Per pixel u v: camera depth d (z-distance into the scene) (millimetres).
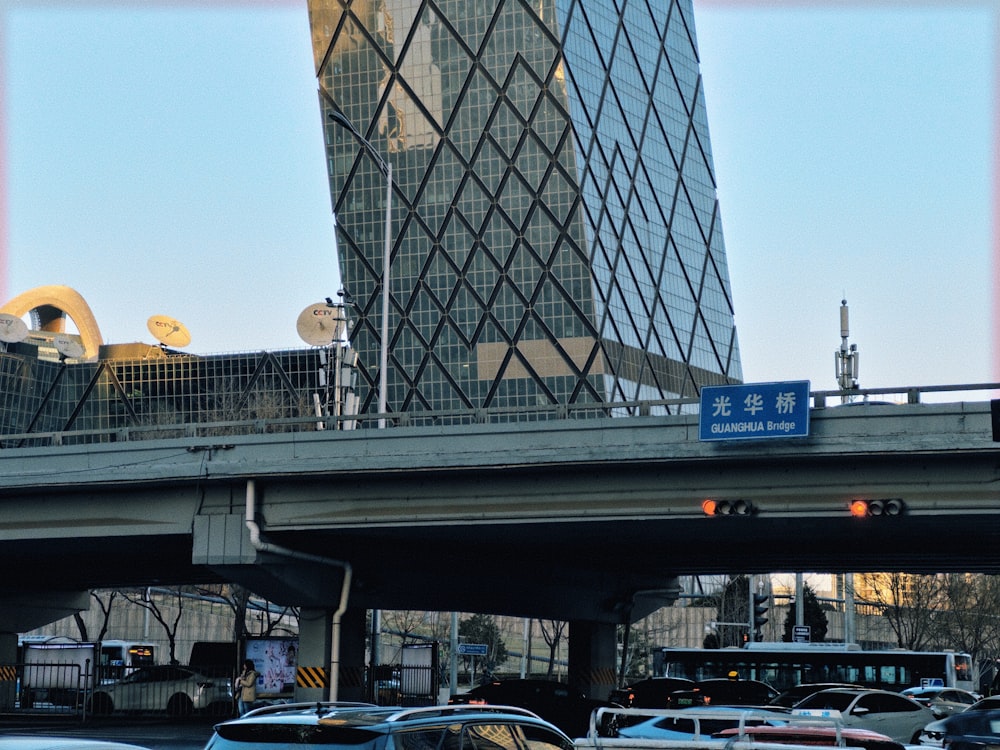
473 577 47719
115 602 108562
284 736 11383
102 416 151250
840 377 57219
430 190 157250
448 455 36062
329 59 163000
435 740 11609
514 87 155500
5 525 41469
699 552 48469
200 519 39000
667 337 163875
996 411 30609
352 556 41469
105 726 45875
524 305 152125
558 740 13445
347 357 58750
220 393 131250
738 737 14930
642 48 169375
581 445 34844
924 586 99250
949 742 23531
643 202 163875
